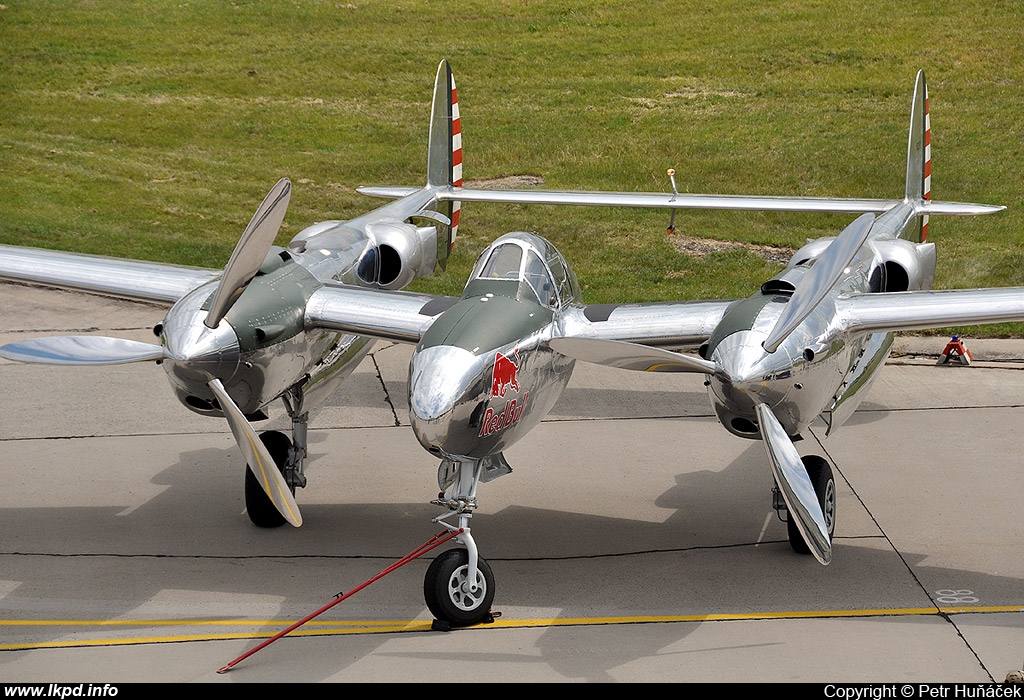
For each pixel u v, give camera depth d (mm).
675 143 88375
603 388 49438
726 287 63406
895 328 30547
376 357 54156
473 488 28766
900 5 115812
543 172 84438
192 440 43125
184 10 120125
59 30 112562
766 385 28484
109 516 35656
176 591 30297
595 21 117062
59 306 60469
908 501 36375
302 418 35000
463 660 26203
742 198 44781
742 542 33656
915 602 29266
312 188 80062
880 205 45188
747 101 95875
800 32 110625
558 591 30281
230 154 86562
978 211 45281
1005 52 101938
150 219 73125
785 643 26938
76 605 29422
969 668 25500
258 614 28938
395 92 100188
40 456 40938
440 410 26703
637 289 63375
